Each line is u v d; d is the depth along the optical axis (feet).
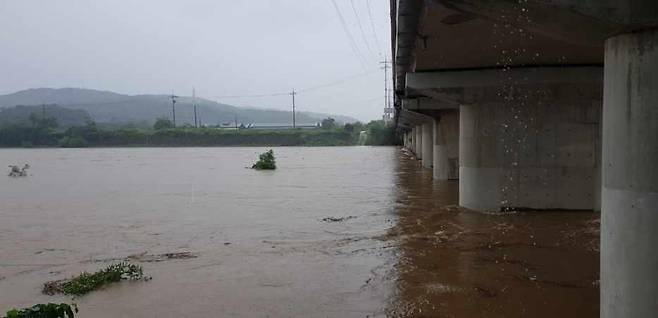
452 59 63.10
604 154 27.73
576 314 35.58
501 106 73.72
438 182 123.24
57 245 63.21
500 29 46.47
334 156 288.51
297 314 37.22
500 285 42.14
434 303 38.42
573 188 73.05
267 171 181.16
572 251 52.39
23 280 48.37
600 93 68.59
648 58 25.27
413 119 192.03
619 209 26.45
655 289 25.18
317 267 49.42
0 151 444.96
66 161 267.39
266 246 59.31
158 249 59.72
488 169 75.00
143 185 137.28
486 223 66.95
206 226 73.72
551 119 72.79
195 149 463.01
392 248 55.93
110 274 46.98
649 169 25.22
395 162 221.87
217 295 41.98
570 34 29.01
